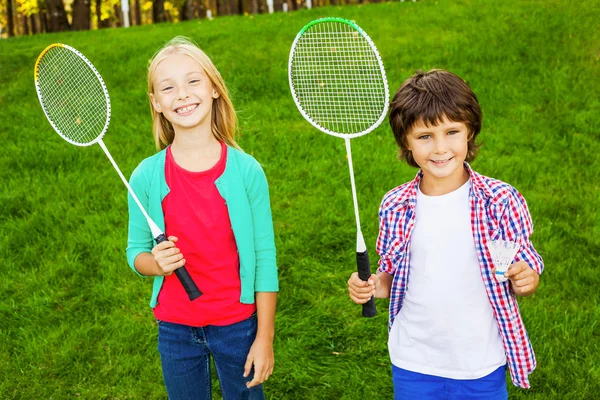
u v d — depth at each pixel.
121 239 4.75
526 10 9.11
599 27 8.09
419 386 2.37
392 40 8.58
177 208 2.40
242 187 2.41
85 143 2.67
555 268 4.13
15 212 5.24
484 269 2.23
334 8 11.02
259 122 6.69
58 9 15.95
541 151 5.80
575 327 3.55
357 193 5.26
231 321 2.43
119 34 10.69
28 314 4.02
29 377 3.48
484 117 6.50
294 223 4.88
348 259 4.44
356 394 3.24
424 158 2.23
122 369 3.50
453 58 7.82
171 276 2.43
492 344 2.30
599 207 4.84
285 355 3.54
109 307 4.07
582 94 6.78
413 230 2.33
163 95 2.39
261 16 11.12
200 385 2.54
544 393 3.11
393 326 2.45
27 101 7.68
